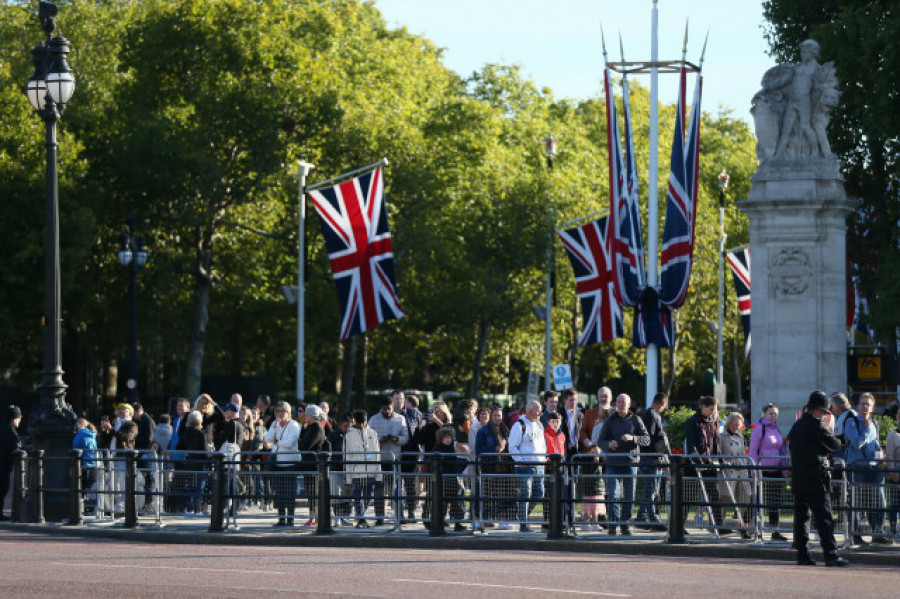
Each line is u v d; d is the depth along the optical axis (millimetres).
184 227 112250
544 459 47094
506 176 138125
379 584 32125
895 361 87312
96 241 111438
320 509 47312
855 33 89438
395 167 120312
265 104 111000
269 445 52750
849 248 96250
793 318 64375
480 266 130125
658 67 65812
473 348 139250
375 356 146875
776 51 98812
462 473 47156
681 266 63844
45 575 34812
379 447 53562
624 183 64938
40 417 53688
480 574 34469
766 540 42562
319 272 119688
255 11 113062
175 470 50500
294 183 119125
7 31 142125
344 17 157625
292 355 140125
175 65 114375
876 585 31953
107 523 51688
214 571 35594
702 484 42844
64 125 115000
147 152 108625
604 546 42781
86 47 138375
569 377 90125
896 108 88438
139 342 122750
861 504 40750
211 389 104312
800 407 63969
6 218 106688
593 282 85438
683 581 32594
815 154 64938
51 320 54281
